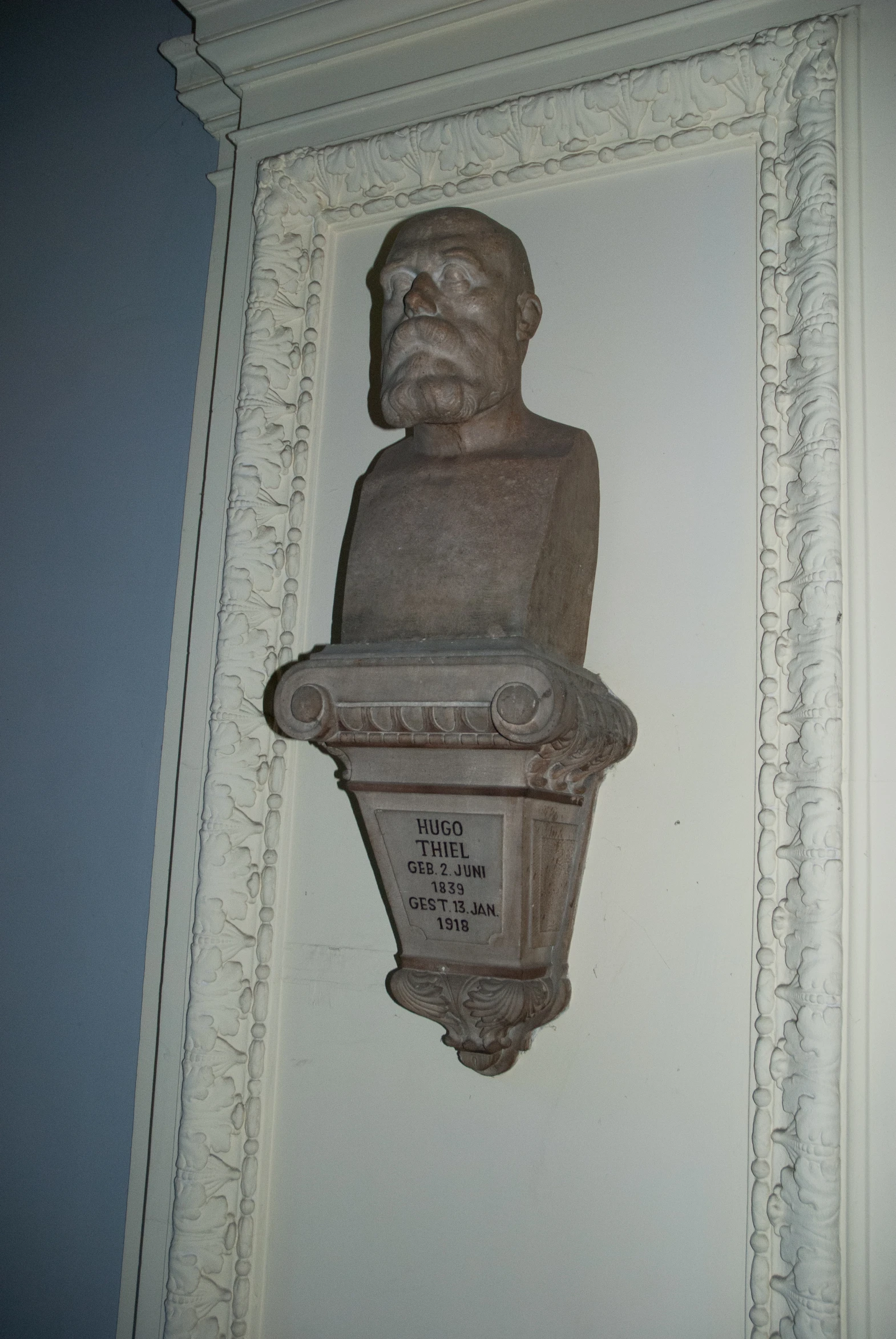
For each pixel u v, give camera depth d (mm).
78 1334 1730
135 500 1986
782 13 1609
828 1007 1314
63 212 2219
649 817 1498
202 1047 1641
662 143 1657
